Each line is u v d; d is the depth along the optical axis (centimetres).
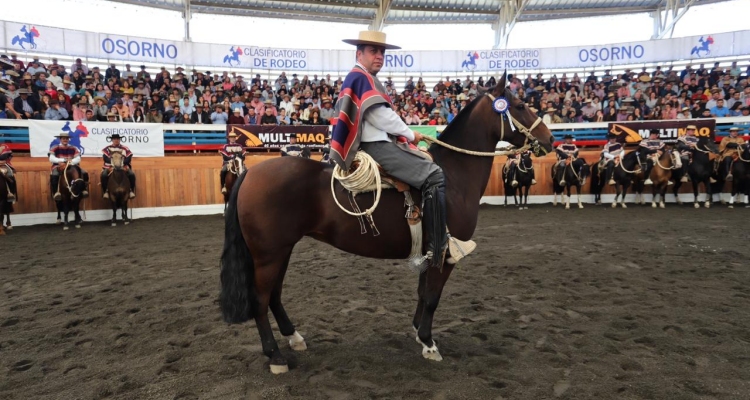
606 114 1775
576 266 668
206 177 1436
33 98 1357
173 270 677
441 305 502
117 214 1323
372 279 614
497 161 1630
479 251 782
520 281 595
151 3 1784
